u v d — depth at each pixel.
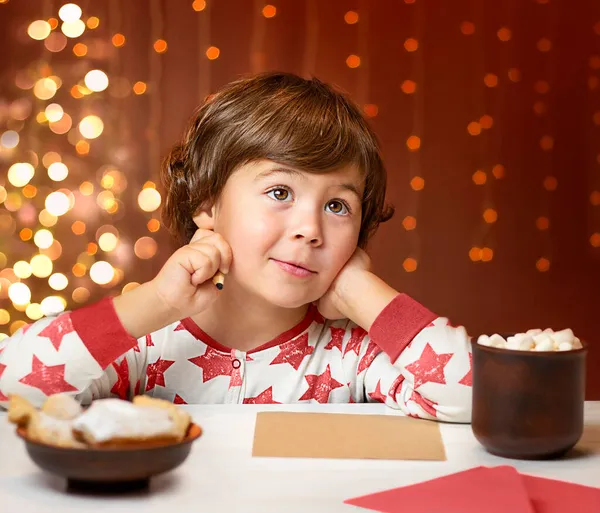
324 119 1.02
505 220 3.52
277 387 1.12
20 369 0.93
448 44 3.48
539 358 0.71
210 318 1.11
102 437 0.57
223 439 0.78
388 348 0.97
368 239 1.15
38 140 3.30
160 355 1.10
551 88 3.52
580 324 3.55
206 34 3.36
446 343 0.94
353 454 0.73
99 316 0.93
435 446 0.77
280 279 0.99
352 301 1.02
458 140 3.49
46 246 3.26
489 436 0.73
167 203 1.21
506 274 3.52
